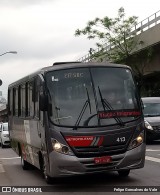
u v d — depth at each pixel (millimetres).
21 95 14250
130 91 10906
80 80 10750
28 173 14273
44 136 10656
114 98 10688
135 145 10484
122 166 10328
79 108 10477
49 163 10461
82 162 10117
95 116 10398
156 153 17766
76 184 11164
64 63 11836
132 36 39156
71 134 10195
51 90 10633
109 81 10859
